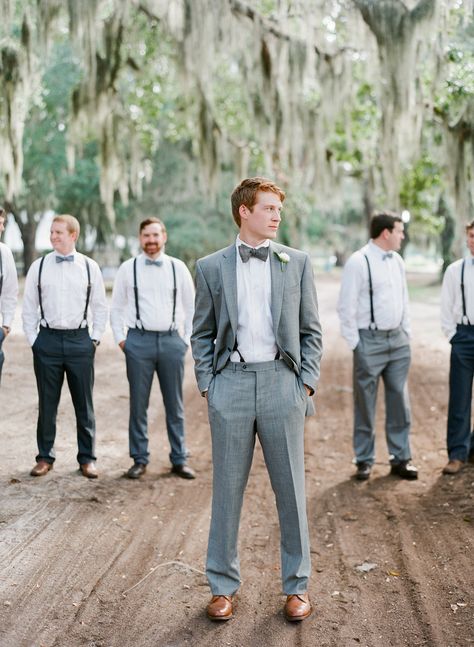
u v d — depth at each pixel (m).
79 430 5.05
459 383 5.20
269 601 3.28
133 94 14.55
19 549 3.70
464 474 5.08
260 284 3.08
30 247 28.75
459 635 2.91
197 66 10.01
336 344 12.45
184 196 24.48
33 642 2.84
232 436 3.10
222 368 3.14
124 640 2.89
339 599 3.28
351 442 6.20
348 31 9.80
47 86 20.86
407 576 3.49
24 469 5.06
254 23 10.23
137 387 5.10
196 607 3.20
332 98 10.94
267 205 3.02
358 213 37.88
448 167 10.10
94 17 9.77
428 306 19.20
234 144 13.19
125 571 3.54
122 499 4.60
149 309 5.07
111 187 12.66
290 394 3.10
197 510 4.47
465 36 9.23
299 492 3.14
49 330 4.89
